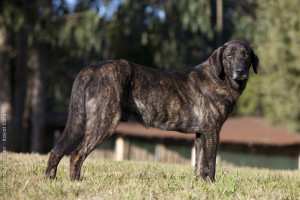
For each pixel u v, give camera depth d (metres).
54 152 5.30
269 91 21.72
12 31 21.78
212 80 6.05
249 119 28.92
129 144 24.27
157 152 24.50
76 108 5.38
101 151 25.19
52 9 22.27
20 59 24.44
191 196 4.69
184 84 5.94
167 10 32.12
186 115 5.87
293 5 21.59
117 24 25.16
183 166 9.02
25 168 6.47
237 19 36.88
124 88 5.46
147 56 32.41
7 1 19.69
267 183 6.00
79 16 22.19
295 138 23.50
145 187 5.20
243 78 5.87
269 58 21.80
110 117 5.28
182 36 34.78
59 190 4.62
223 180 6.02
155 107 5.71
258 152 23.41
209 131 5.91
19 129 24.52
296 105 20.75
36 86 23.61
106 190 4.93
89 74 5.40
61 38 21.75
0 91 22.28
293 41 21.00
